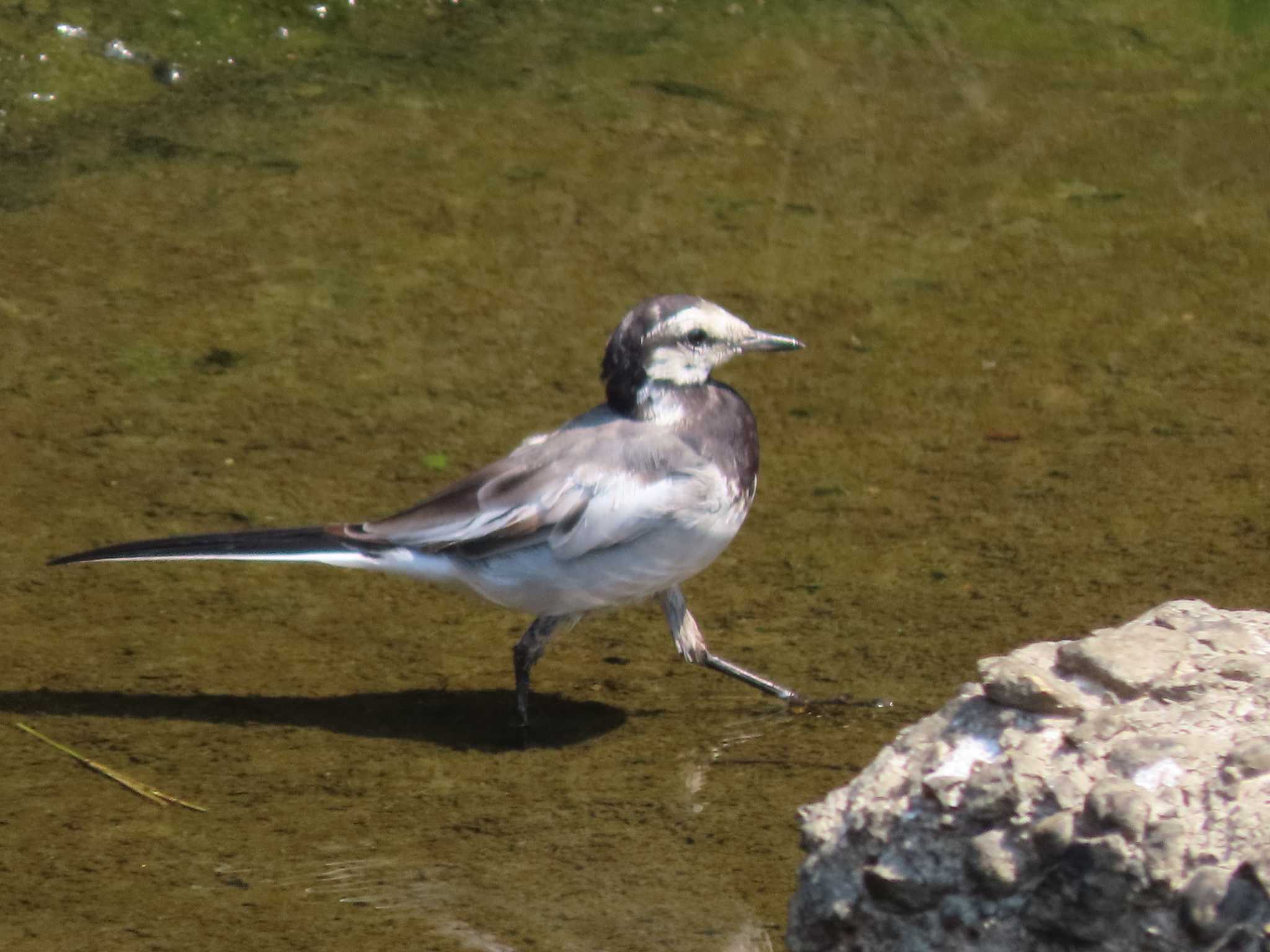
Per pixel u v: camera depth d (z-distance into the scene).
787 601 10.86
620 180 16.95
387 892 7.62
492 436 13.02
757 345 9.86
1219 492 12.08
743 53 19.53
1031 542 11.48
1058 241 16.08
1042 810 6.22
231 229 15.97
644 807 8.48
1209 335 14.51
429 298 15.02
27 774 8.84
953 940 6.28
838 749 9.12
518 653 9.60
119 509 12.02
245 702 9.74
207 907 7.50
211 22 19.06
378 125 17.83
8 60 18.02
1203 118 18.36
